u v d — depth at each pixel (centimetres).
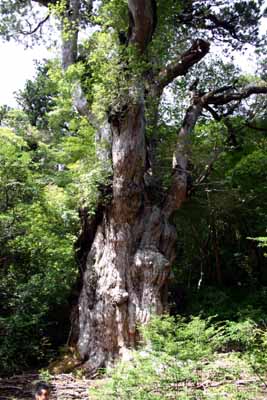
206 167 1148
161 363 597
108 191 964
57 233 1146
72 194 1119
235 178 1409
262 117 1441
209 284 1609
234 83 1248
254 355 632
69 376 867
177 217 1491
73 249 1079
